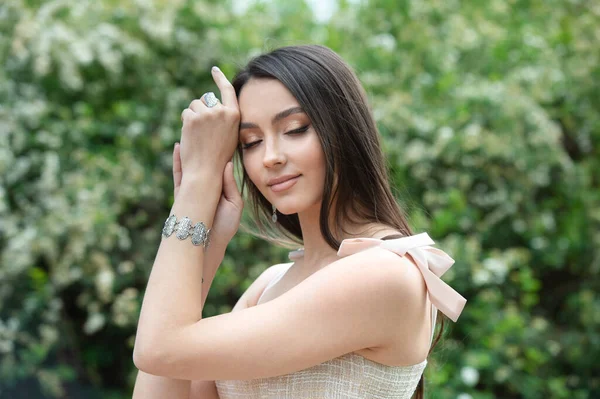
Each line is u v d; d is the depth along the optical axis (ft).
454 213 13.24
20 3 12.75
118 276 12.38
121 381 13.57
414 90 14.70
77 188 12.05
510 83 14.58
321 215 4.37
